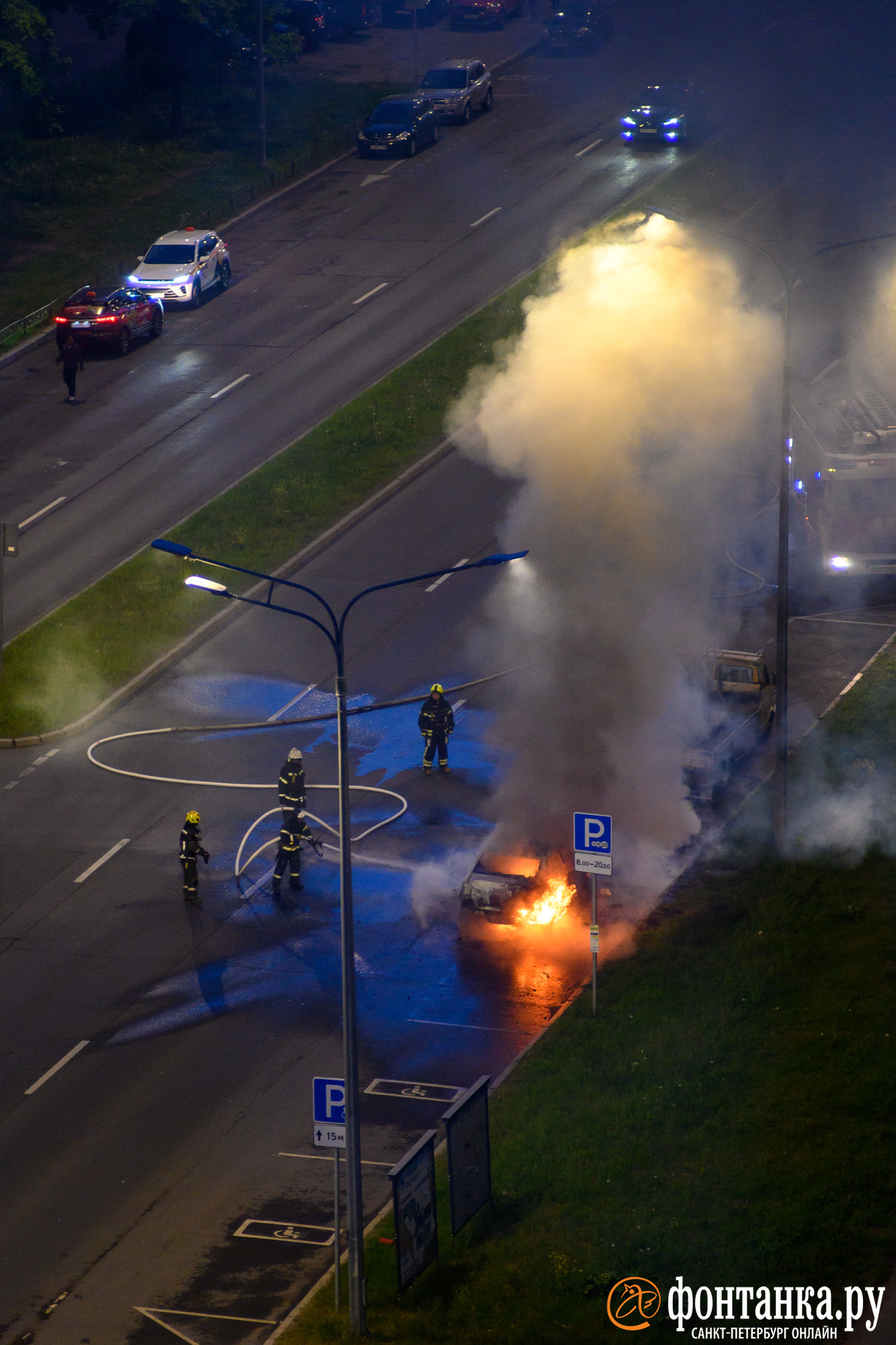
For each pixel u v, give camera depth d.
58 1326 40.41
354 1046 39.03
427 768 75.19
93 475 110.50
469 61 181.25
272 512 104.31
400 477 108.94
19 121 174.62
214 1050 53.56
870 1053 49.88
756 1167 44.53
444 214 153.12
